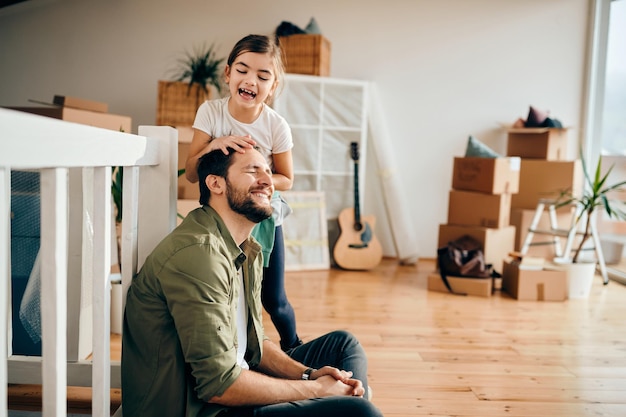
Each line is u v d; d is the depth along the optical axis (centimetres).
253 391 129
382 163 502
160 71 508
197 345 125
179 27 505
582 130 516
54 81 510
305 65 473
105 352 132
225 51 507
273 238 211
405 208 503
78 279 206
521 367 262
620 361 274
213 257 130
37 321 223
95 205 128
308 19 507
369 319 329
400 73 515
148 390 135
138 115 512
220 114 194
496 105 518
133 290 138
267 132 200
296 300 366
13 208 224
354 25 510
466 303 374
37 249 225
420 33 512
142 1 503
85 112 360
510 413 213
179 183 396
